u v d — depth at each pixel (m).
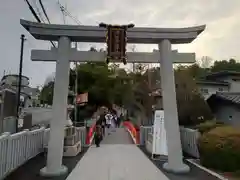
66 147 9.40
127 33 7.31
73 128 10.13
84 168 7.42
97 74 28.39
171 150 7.11
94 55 7.36
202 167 7.41
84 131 13.07
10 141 6.51
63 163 8.18
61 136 6.84
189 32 7.52
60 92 6.96
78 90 27.25
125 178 6.29
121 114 31.72
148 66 25.59
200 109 13.70
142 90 24.52
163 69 7.45
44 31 7.13
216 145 6.96
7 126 15.13
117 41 7.08
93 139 14.24
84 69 28.12
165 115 7.29
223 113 15.36
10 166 6.57
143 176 6.48
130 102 28.17
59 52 7.13
